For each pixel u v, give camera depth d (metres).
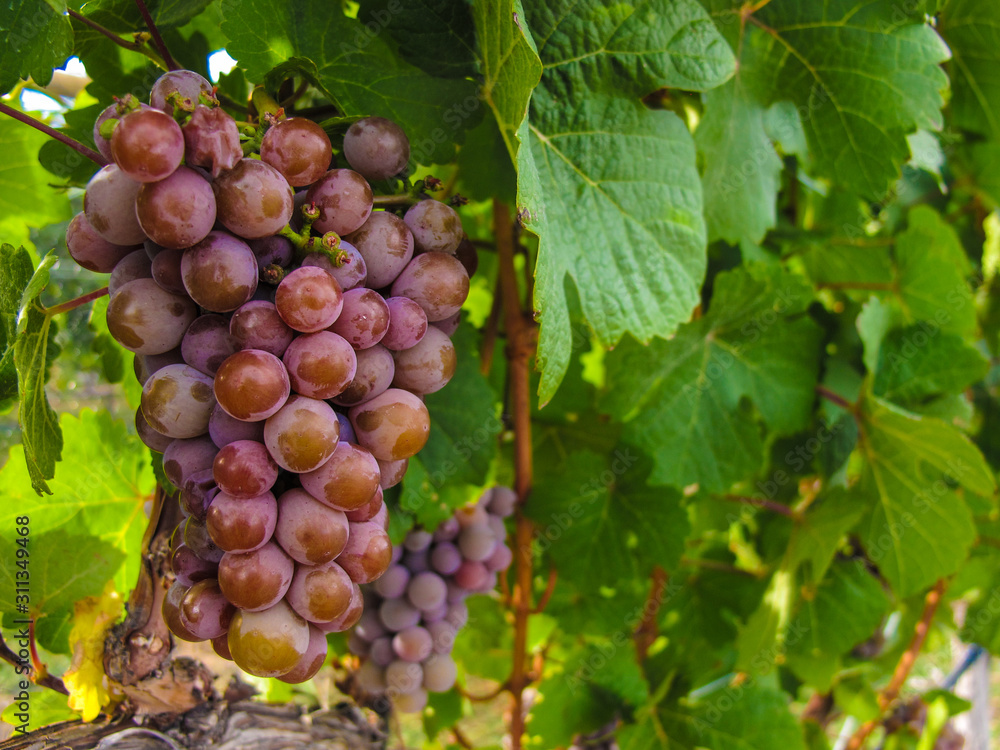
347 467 0.24
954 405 0.62
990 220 0.75
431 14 0.33
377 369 0.26
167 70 0.33
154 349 0.25
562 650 0.70
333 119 0.29
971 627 0.75
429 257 0.28
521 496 0.51
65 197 0.45
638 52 0.35
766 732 0.56
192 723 0.37
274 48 0.32
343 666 0.48
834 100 0.46
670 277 0.37
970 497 0.68
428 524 0.43
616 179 0.36
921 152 0.55
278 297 0.24
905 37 0.43
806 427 0.56
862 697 0.76
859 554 0.65
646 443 0.52
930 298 0.59
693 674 0.60
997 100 0.56
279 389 0.23
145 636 0.36
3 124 0.41
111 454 0.41
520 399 0.50
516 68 0.29
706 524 0.64
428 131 0.34
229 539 0.23
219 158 0.23
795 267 0.66
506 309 0.49
